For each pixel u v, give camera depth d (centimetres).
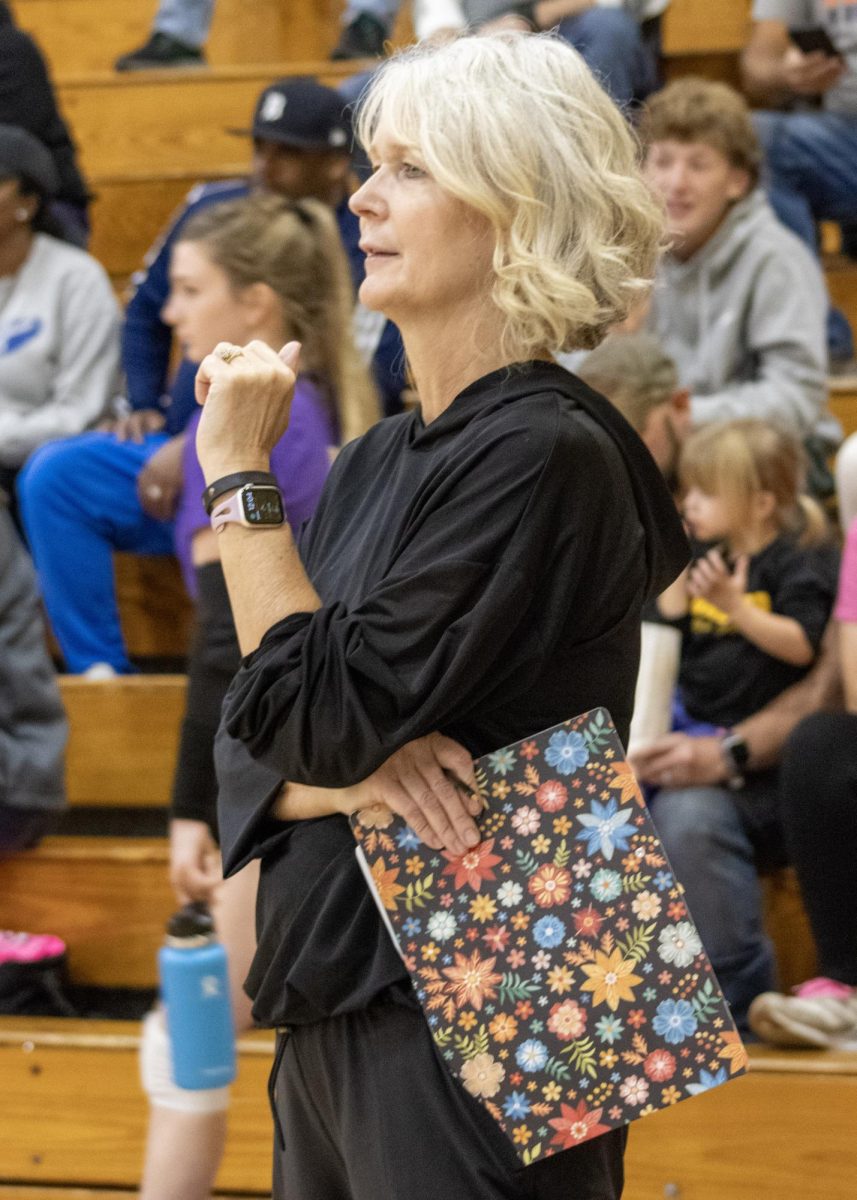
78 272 1120
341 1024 397
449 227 396
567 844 385
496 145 385
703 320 1012
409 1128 384
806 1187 673
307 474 637
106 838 905
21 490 1023
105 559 1031
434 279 399
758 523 796
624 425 408
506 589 369
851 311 1232
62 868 877
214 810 657
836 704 770
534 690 393
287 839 414
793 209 1180
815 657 780
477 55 399
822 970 714
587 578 388
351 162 1015
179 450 970
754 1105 678
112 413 1114
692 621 797
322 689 371
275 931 408
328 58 1628
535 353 406
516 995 381
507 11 1241
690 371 1016
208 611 644
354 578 404
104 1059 750
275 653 381
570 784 387
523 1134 377
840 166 1187
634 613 402
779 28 1269
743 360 1017
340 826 404
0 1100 759
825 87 1207
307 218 721
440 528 381
